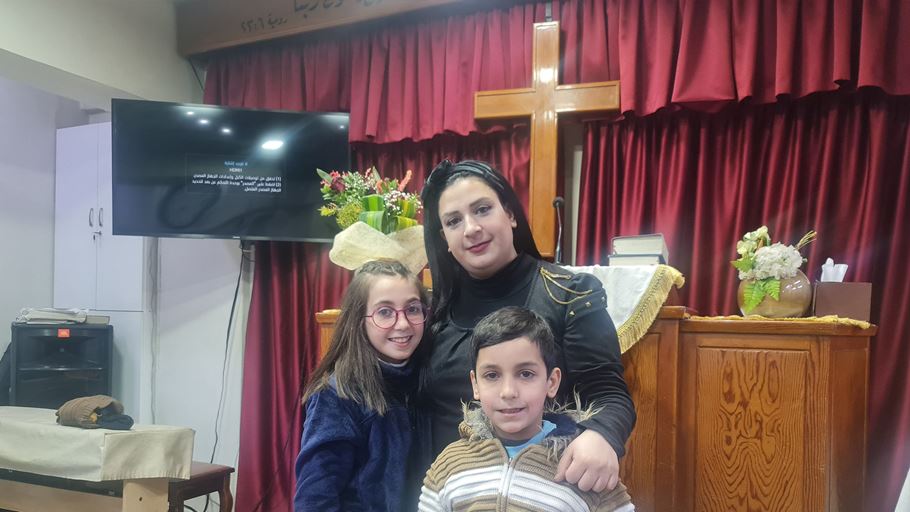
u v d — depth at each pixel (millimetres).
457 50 2803
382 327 1290
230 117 2951
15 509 2523
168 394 3490
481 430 1123
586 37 2598
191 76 3420
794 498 1555
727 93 2287
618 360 1173
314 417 1248
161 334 3533
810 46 2217
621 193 2584
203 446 3377
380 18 2900
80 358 3441
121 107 2885
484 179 1253
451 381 1250
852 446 1685
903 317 2131
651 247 1846
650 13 2475
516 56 2699
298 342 3158
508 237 1241
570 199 2756
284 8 3074
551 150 2402
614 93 2367
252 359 3188
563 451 1040
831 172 2254
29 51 2641
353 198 2203
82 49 2861
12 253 3758
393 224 2006
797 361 1572
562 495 1001
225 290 3383
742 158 2385
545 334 1075
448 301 1353
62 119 4059
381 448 1240
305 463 1202
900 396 2121
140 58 3139
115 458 2156
